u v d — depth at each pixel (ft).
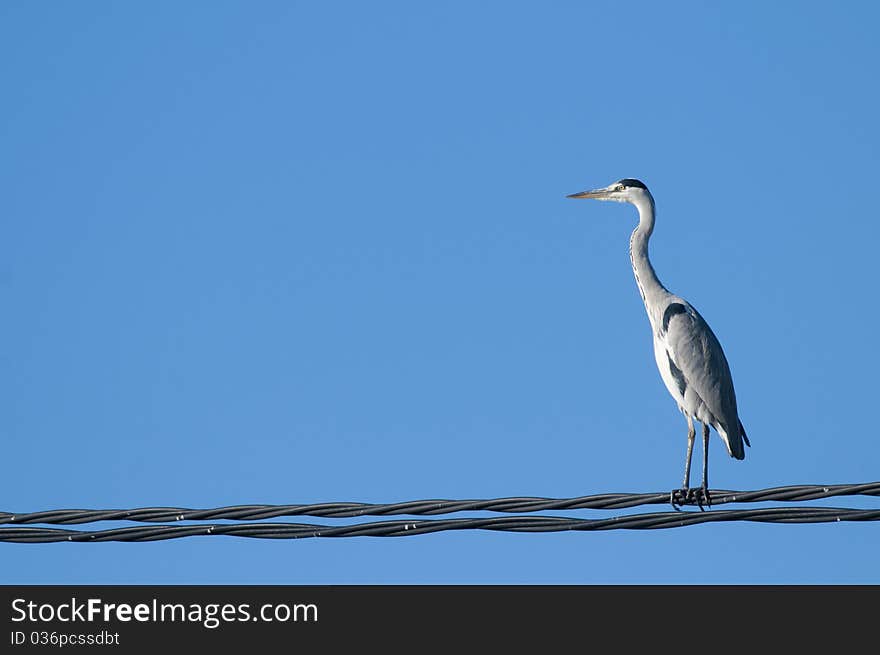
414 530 40.81
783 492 40.24
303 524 40.98
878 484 39.22
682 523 40.29
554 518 40.81
